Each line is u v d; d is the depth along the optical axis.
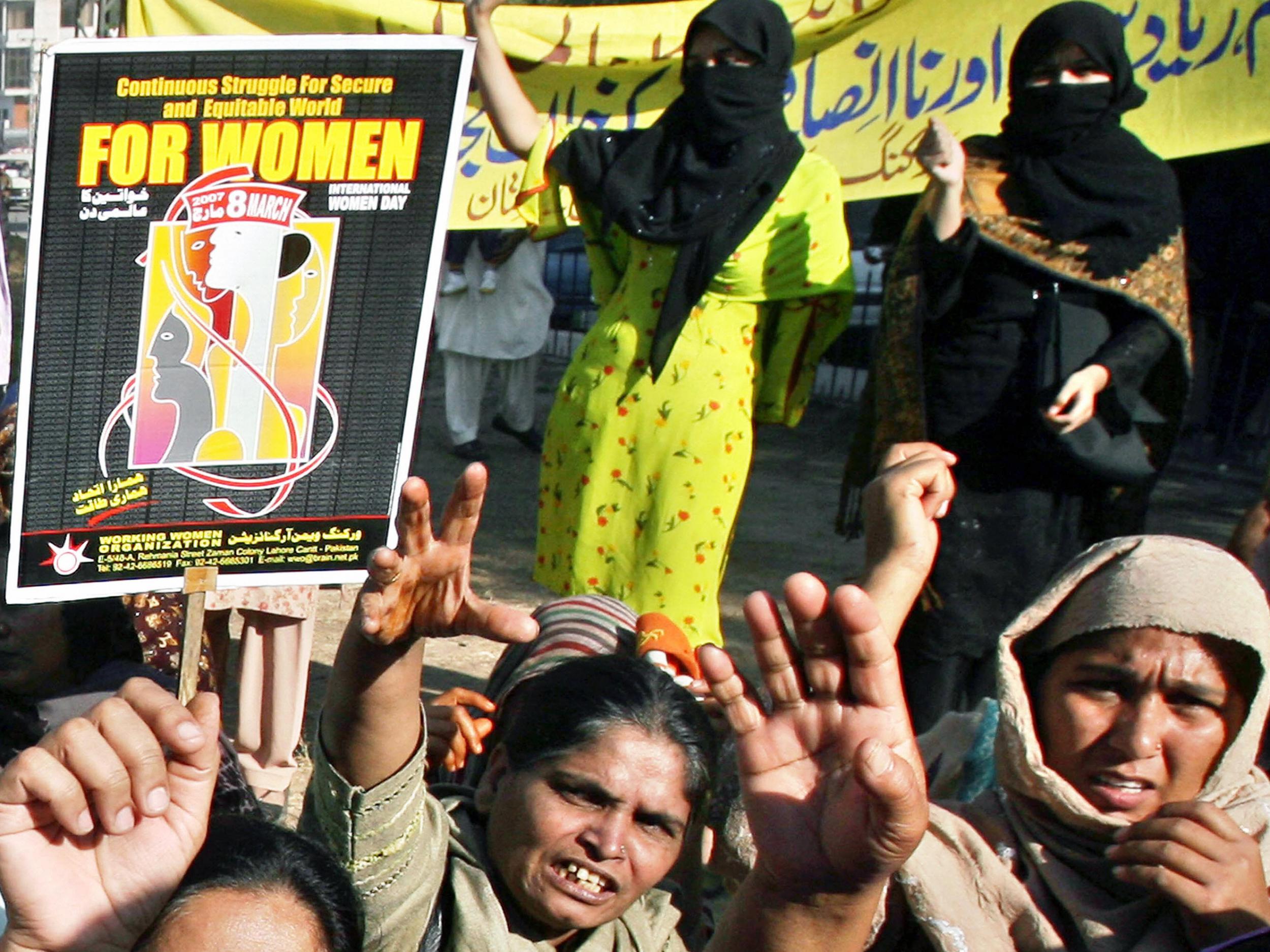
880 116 5.14
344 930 1.42
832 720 1.52
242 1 5.41
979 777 2.18
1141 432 3.49
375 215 1.73
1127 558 1.91
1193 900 1.67
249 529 1.74
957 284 3.37
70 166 1.64
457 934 1.78
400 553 1.57
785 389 3.87
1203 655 1.86
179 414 1.71
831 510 8.94
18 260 14.24
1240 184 8.77
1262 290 9.36
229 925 1.36
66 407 1.68
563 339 16.66
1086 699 1.89
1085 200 3.35
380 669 1.64
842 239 3.72
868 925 1.52
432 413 12.42
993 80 4.95
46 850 1.41
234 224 1.70
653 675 1.94
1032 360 3.37
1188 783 1.88
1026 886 1.87
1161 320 3.36
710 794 1.95
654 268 3.72
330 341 1.74
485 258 9.76
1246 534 3.11
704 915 2.68
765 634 1.52
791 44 3.70
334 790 1.69
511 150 4.01
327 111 1.70
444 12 5.34
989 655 3.46
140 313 1.69
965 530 3.41
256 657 4.05
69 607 2.46
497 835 1.90
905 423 3.47
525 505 8.69
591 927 1.91
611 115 5.35
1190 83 4.57
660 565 3.70
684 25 5.27
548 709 1.89
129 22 5.46
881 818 1.42
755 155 3.64
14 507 1.68
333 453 1.75
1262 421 9.82
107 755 1.37
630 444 3.71
